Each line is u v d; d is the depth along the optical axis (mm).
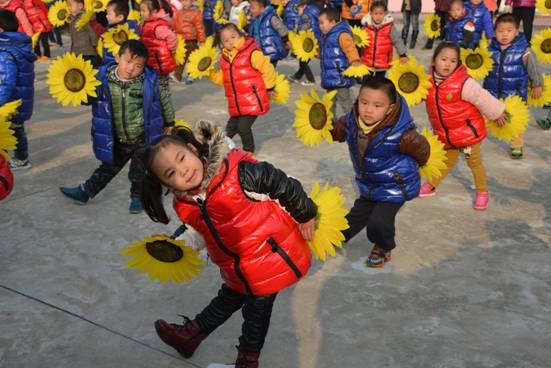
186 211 2434
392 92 3336
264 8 9305
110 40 6562
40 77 10805
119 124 4473
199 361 2969
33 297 3553
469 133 4570
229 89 5785
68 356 3014
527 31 12008
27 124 7652
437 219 4656
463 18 9641
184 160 2232
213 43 5941
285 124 7711
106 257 4055
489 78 6086
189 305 3473
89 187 4844
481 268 3877
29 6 10656
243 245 2461
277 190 2404
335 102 7363
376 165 3518
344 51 6996
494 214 4762
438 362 2936
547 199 5098
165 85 7289
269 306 2652
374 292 3586
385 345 3070
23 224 4574
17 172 5781
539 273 3812
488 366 2906
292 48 7945
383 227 3645
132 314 3385
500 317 3316
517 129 4504
